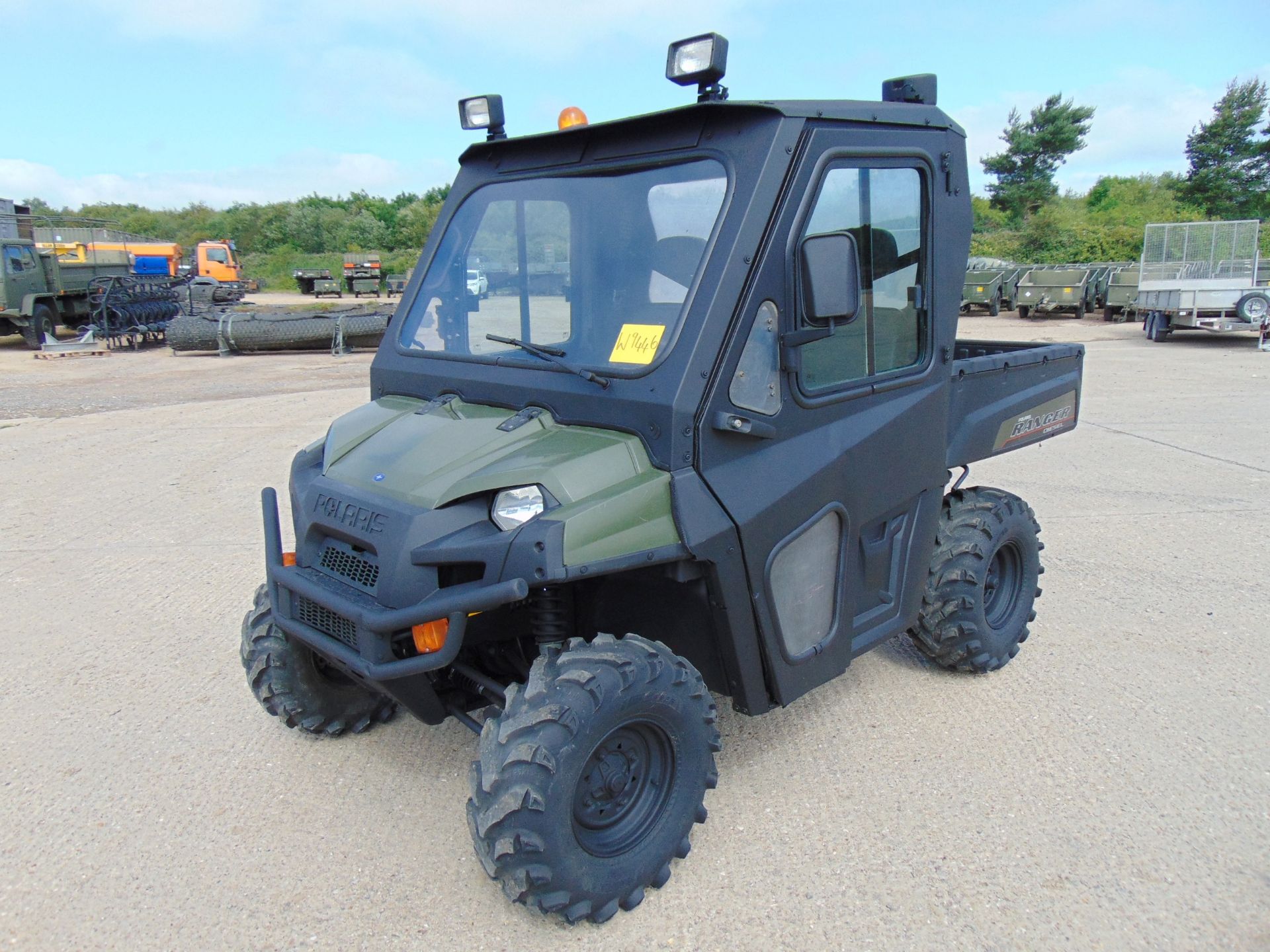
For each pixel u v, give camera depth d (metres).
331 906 2.72
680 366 2.57
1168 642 4.46
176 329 18.78
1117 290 21.80
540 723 2.38
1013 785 3.29
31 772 3.44
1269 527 6.15
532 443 2.72
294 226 64.31
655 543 2.54
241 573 5.58
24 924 2.65
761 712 3.00
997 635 4.03
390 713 3.78
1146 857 2.88
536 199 3.12
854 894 2.73
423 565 2.52
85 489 7.50
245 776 3.41
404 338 3.46
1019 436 4.21
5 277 19.41
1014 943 2.53
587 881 2.48
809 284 2.62
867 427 3.15
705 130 2.80
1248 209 41.06
